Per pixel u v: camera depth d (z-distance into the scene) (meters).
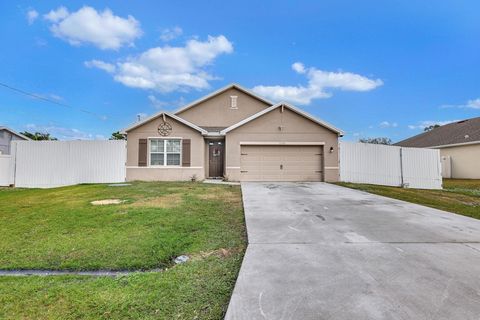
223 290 3.04
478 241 4.58
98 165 15.00
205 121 18.78
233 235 5.12
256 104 18.94
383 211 7.02
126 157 15.05
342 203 8.12
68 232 5.32
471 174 20.55
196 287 3.12
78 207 7.59
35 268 3.85
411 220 6.07
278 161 15.10
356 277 3.18
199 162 15.17
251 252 4.04
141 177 15.03
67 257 4.15
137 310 2.67
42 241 4.83
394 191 11.74
